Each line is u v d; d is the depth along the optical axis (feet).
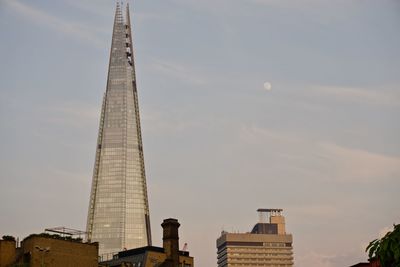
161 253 464.24
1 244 330.54
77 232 393.50
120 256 490.90
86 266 345.10
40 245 328.29
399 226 136.05
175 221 402.72
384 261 135.23
